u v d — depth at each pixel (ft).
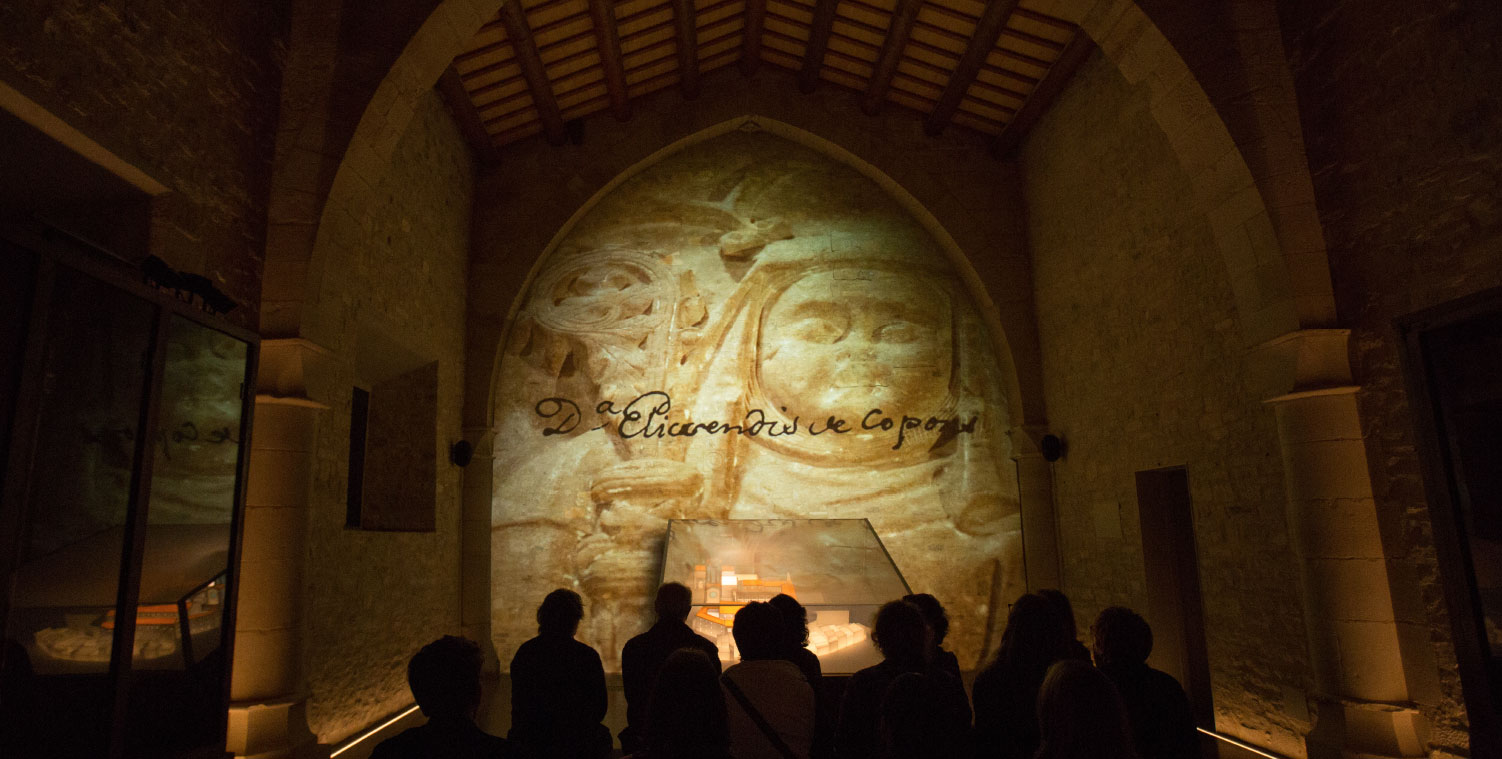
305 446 16.89
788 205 31.73
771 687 8.59
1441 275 13.53
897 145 31.24
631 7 25.76
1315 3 16.19
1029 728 8.87
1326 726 15.49
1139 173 22.90
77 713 9.47
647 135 31.17
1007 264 30.60
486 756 6.63
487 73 26.40
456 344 28.43
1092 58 25.25
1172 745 8.33
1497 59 12.37
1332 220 15.96
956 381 30.50
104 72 12.71
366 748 19.24
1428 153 13.73
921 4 25.44
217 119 15.65
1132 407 23.79
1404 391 14.39
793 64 31.14
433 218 26.18
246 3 16.58
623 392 30.09
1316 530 15.62
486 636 27.96
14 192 13.64
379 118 18.19
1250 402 18.44
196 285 12.17
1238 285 17.44
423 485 25.88
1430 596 14.10
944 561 29.14
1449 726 13.76
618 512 29.09
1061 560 28.58
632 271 31.09
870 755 8.43
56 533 9.20
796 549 25.36
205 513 12.05
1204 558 20.65
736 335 30.60
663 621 11.75
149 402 10.71
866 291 31.07
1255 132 16.69
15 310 8.72
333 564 19.07
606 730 11.19
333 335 17.99
